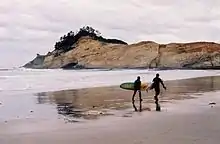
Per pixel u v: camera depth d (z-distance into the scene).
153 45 176.00
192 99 24.62
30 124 14.45
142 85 29.61
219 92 30.55
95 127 13.49
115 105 21.53
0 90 34.22
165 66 163.38
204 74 79.06
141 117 16.09
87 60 175.62
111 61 174.12
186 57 162.88
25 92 31.84
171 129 12.46
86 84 44.25
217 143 10.03
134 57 173.12
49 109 19.72
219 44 166.50
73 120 15.55
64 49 189.62
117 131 12.45
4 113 17.98
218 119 14.87
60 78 61.47
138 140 10.73
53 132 12.53
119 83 46.28
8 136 11.88
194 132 11.74
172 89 34.34
